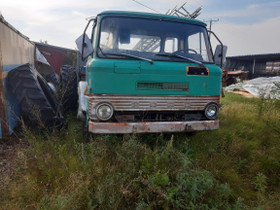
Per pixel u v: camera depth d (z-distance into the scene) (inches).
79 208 88.8
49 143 141.0
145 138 151.6
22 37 216.1
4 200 94.8
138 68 127.6
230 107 278.1
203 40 158.1
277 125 185.9
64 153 126.6
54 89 228.8
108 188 96.9
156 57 140.8
